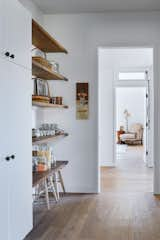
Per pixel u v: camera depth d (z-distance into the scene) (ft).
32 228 12.09
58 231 11.98
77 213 14.21
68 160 18.37
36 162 14.67
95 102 18.17
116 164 29.53
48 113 18.56
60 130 17.76
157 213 14.26
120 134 50.08
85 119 18.25
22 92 10.91
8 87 9.64
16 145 10.32
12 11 9.93
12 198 9.98
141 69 27.89
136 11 17.88
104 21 18.12
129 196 17.40
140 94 51.37
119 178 22.74
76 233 11.79
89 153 18.21
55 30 18.40
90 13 18.19
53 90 18.48
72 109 18.37
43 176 13.34
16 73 10.32
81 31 18.25
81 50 18.28
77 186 18.28
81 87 18.24
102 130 28.19
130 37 17.99
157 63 17.78
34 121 17.16
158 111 17.66
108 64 28.12
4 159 9.32
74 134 18.34
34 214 14.05
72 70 18.34
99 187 18.47
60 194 17.83
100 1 16.38
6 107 9.49
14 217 10.16
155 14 17.85
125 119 51.75
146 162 28.81
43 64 13.92
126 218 13.55
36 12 17.11
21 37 10.78
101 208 15.02
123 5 16.94
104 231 12.01
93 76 18.19
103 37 18.12
